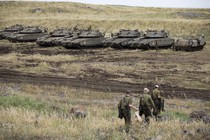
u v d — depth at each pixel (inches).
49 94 3179.1
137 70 4503.0
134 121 1942.7
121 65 4835.1
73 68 4645.7
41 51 6402.6
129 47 6392.7
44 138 1551.4
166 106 2800.2
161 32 6471.5
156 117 2107.5
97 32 6786.4
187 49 6058.1
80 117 2105.1
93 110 2440.9
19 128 1685.5
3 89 3243.1
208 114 2330.2
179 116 2299.5
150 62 5059.1
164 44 6328.7
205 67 4613.7
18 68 4675.2
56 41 6811.0
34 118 1977.1
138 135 1615.4
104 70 4522.6
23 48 6904.5
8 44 7608.3
